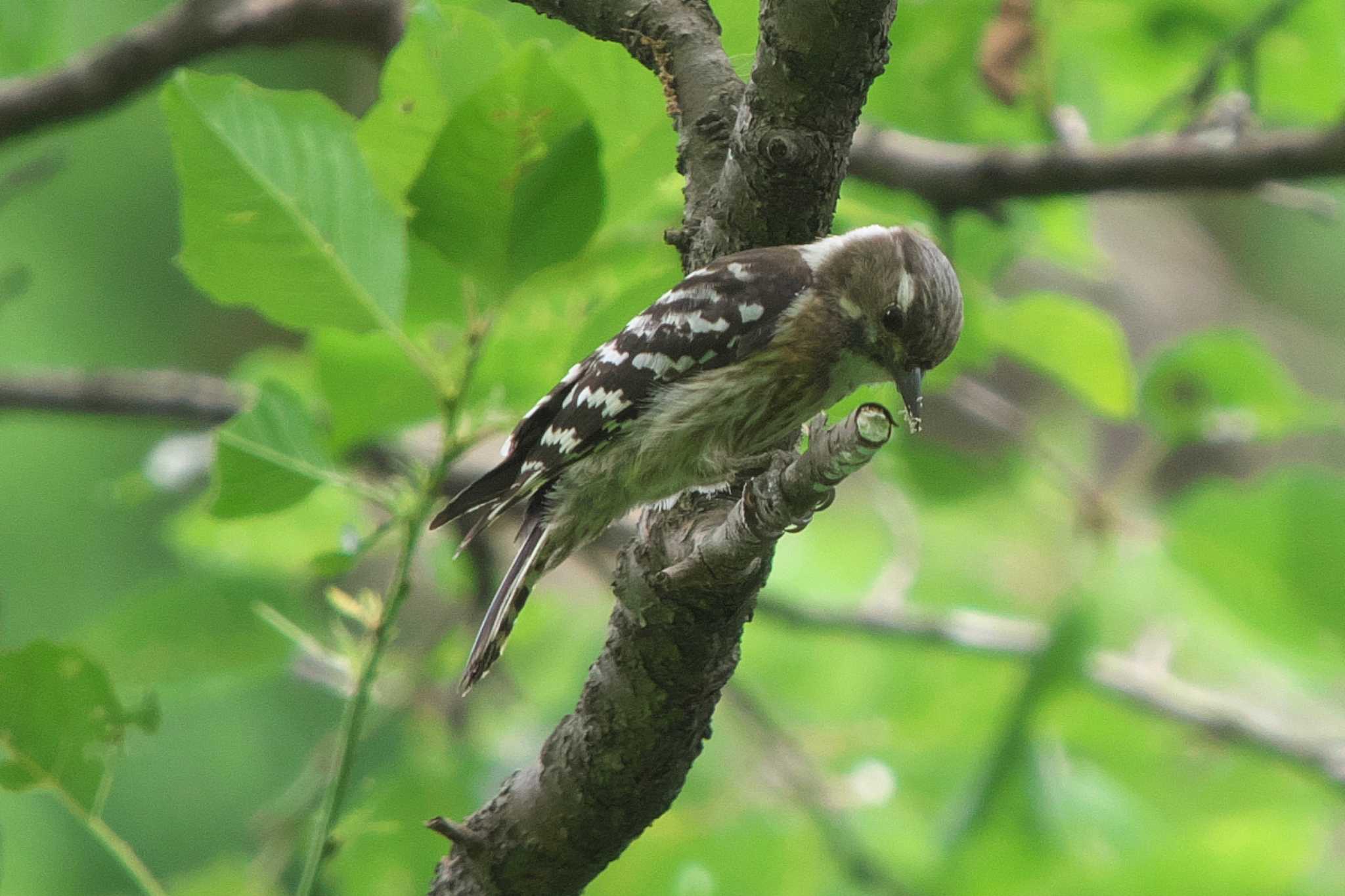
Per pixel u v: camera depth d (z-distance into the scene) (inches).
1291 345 697.0
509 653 452.8
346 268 249.6
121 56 448.8
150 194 620.7
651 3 241.0
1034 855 376.5
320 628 394.3
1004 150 411.2
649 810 234.2
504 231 241.9
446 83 250.2
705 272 231.9
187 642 380.8
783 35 202.5
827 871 411.8
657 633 219.8
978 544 507.8
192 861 498.9
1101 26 446.6
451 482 438.3
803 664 492.4
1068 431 549.6
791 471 198.4
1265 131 436.8
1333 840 478.6
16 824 485.7
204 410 461.1
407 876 378.0
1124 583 424.2
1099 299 657.6
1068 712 446.6
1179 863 368.8
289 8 450.6
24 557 568.1
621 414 283.9
